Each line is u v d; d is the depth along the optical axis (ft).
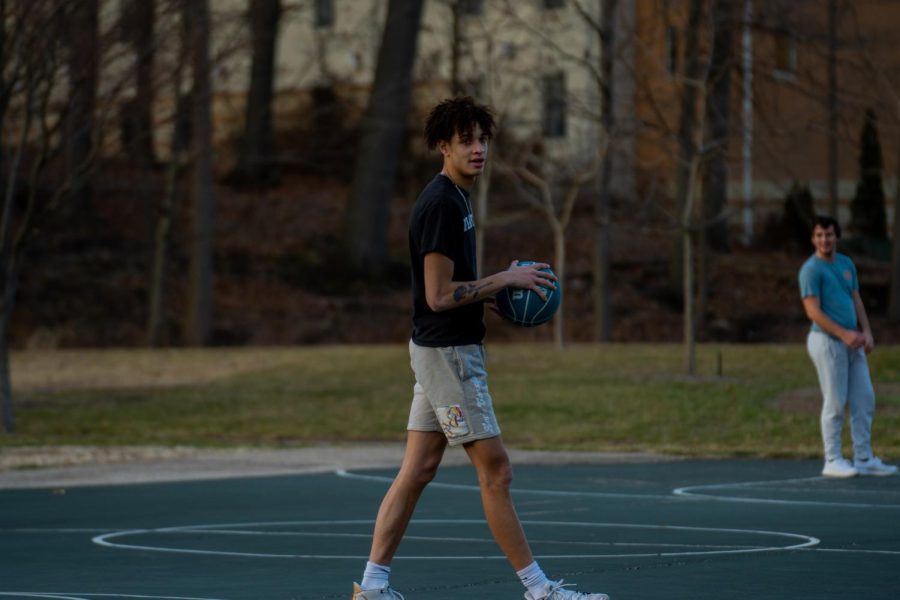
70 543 38.81
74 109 85.35
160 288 144.56
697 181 107.55
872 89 119.85
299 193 195.21
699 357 105.60
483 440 25.35
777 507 44.04
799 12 121.90
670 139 112.98
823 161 169.58
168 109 100.32
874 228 162.81
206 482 58.29
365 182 165.58
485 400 25.49
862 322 53.31
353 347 125.90
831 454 54.39
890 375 91.40
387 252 170.81
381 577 25.82
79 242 170.71
